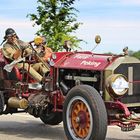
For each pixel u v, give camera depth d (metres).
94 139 8.12
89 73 8.77
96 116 8.06
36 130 10.48
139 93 8.77
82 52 9.35
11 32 10.02
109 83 8.27
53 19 17.41
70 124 8.62
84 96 8.25
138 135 9.93
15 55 9.80
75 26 17.20
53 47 17.09
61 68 9.11
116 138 9.62
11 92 9.97
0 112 10.02
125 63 8.56
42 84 9.41
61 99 9.11
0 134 10.04
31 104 9.38
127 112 8.26
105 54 9.14
